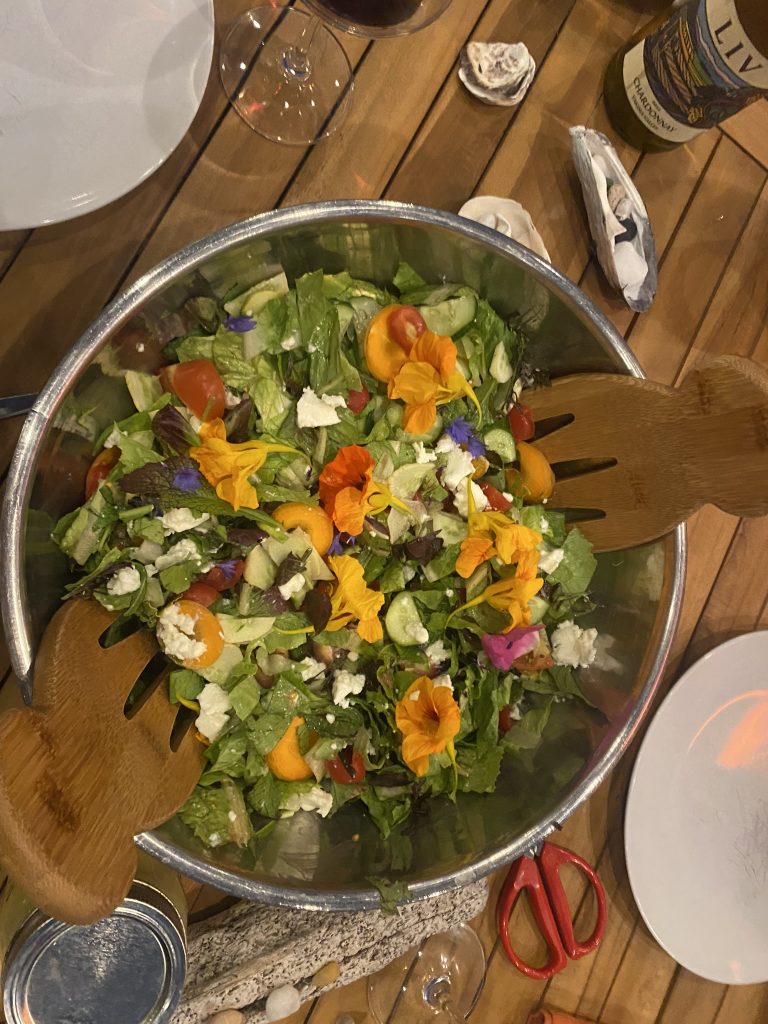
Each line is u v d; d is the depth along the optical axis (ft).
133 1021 1.42
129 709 1.29
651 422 1.34
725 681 1.85
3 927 1.40
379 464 1.44
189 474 1.30
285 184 1.61
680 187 1.83
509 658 1.50
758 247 1.89
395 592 1.50
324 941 1.65
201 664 1.32
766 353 1.93
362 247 1.40
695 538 1.92
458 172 1.69
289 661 1.44
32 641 1.12
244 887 1.27
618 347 1.41
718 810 1.90
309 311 1.40
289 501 1.38
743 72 1.42
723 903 1.91
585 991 1.93
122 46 1.34
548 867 1.80
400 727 1.42
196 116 1.56
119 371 1.30
